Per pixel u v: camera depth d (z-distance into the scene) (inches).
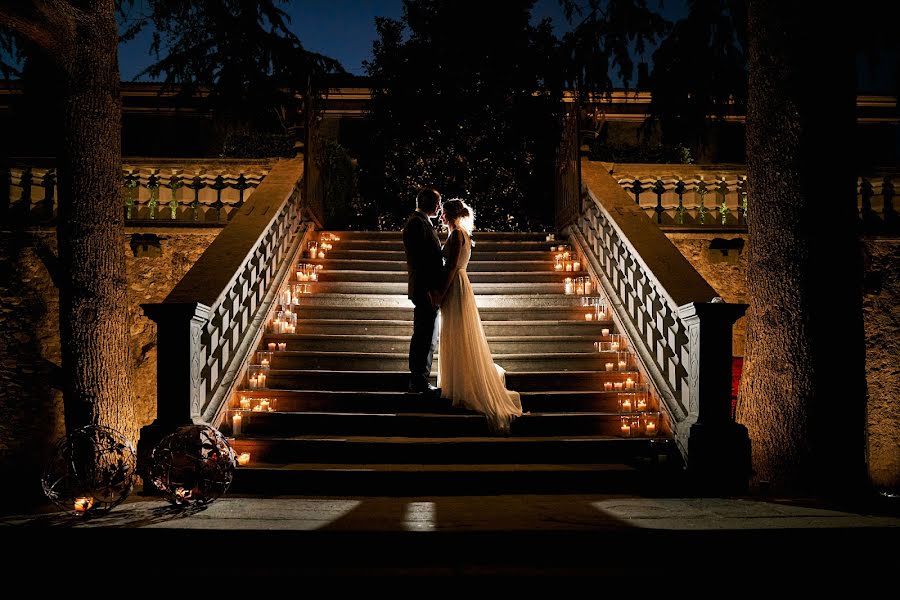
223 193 385.4
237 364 275.0
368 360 297.1
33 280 362.9
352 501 209.3
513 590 159.6
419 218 267.9
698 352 231.0
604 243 343.9
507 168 533.6
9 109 573.3
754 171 270.4
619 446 241.8
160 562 169.0
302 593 159.5
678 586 163.2
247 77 396.2
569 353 303.4
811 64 259.6
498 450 240.1
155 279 374.6
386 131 545.3
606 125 617.9
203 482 200.1
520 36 539.2
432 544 167.8
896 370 363.6
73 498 204.2
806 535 170.4
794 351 253.6
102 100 287.7
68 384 275.4
